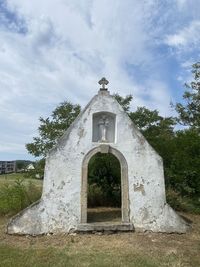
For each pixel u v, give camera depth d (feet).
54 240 34.06
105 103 39.01
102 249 31.22
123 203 37.37
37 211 35.99
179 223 37.73
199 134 62.64
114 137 39.01
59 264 26.91
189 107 82.64
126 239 34.42
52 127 62.90
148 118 64.95
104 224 36.58
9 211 46.32
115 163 55.93
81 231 35.94
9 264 26.61
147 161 38.60
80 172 37.29
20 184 49.73
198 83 81.87
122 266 26.71
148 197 37.88
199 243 33.76
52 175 36.81
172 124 71.61
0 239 34.12
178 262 28.02
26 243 33.14
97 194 54.70
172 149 57.21
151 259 28.58
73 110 64.44
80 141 37.88
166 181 54.29
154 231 37.17
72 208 36.55
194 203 51.26
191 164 53.88
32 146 62.85
